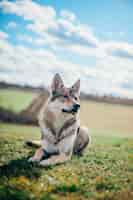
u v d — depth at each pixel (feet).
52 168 12.40
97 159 14.79
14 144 16.21
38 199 9.60
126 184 11.55
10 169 11.89
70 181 11.18
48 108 14.10
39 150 13.82
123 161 14.79
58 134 13.94
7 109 27.86
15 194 9.79
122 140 21.86
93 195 10.22
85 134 15.85
